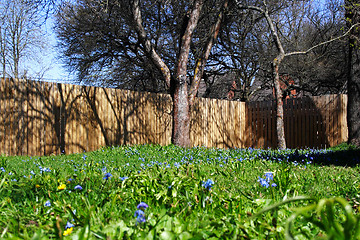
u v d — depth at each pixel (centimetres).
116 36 1564
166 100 1260
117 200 291
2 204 277
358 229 122
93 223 224
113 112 1089
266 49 1888
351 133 1114
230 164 610
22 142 879
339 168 635
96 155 828
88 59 1683
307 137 1341
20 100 877
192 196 293
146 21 1571
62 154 938
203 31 1584
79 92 998
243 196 309
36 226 232
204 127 1366
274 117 1444
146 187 333
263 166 612
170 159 730
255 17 1725
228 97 2375
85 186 329
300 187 393
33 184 347
